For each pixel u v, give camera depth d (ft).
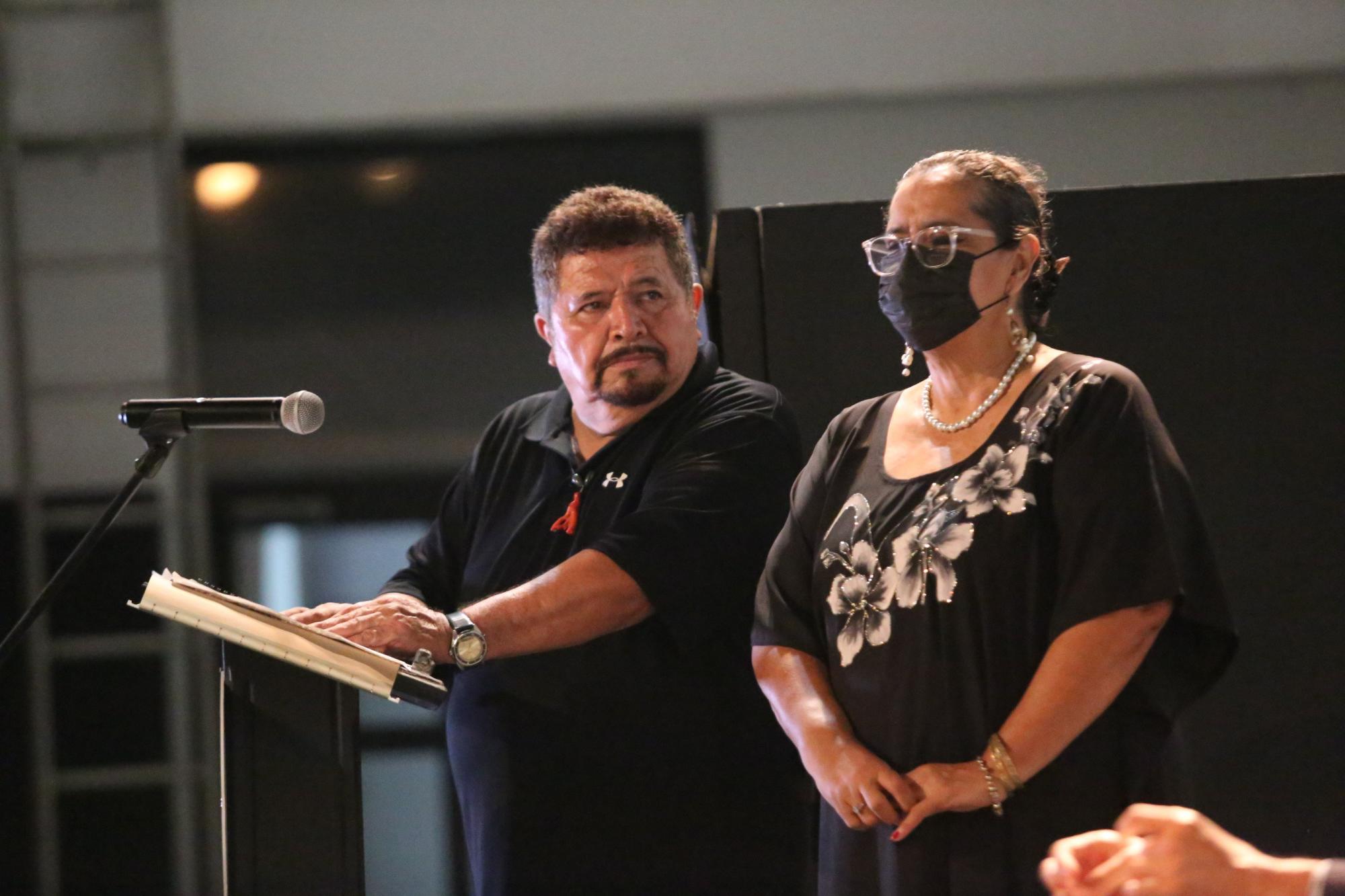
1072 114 41.93
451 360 44.60
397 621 16.69
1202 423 20.16
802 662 15.66
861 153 42.39
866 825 14.32
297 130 43.32
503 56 42.68
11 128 43.42
